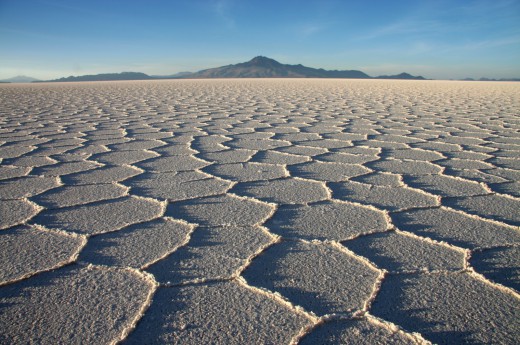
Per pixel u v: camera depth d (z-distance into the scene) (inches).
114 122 464.4
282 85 1775.3
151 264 112.8
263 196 179.9
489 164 245.4
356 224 144.8
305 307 92.4
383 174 220.8
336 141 333.4
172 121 476.4
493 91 1176.8
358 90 1261.1
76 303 93.8
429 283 103.1
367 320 87.4
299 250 123.2
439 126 424.2
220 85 1820.9
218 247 125.0
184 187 194.2
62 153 280.8
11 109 630.5
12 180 206.2
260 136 362.0
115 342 79.8
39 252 120.5
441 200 173.0
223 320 87.5
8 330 83.7
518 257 117.8
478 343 80.2
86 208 161.9
